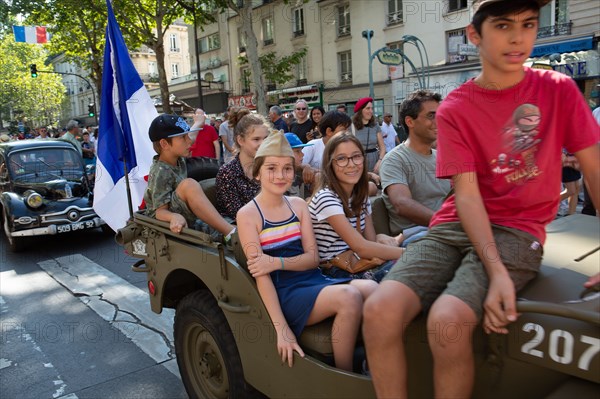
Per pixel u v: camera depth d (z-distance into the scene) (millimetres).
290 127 8297
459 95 1824
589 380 1369
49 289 5766
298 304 2236
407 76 18266
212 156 8281
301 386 2127
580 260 1858
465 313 1568
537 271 1736
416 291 1758
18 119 55406
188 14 20984
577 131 1730
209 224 3197
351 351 2100
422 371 1817
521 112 1744
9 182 8375
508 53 1673
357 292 2143
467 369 1578
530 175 1763
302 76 25922
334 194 2680
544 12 14938
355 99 23594
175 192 3252
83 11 21828
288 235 2445
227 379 2703
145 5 20656
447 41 18375
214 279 2557
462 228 1872
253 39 16875
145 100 4309
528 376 1532
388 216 3359
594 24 13961
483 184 1845
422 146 3258
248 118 3623
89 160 12461
